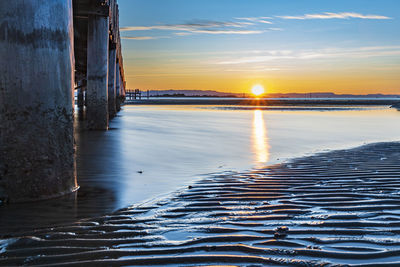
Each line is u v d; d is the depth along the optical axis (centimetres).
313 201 519
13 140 517
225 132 1603
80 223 431
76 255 338
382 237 374
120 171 744
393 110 4422
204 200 531
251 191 582
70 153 577
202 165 821
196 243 364
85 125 1817
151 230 403
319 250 343
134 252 343
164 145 1140
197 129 1733
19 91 517
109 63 2530
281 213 462
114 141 1211
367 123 2236
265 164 836
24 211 480
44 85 533
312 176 691
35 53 524
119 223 430
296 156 955
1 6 508
